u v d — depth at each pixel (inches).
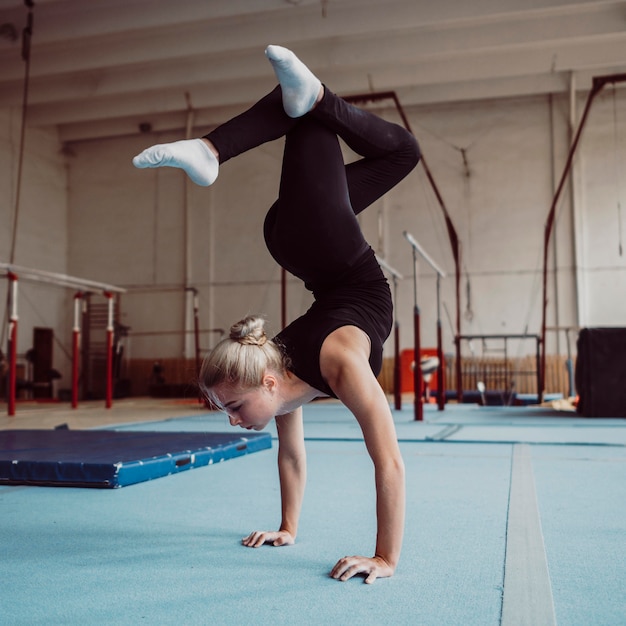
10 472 107.7
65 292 552.4
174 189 533.6
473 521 79.3
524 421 225.5
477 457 138.4
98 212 550.0
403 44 408.2
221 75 439.5
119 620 48.0
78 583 57.1
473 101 480.4
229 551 67.1
